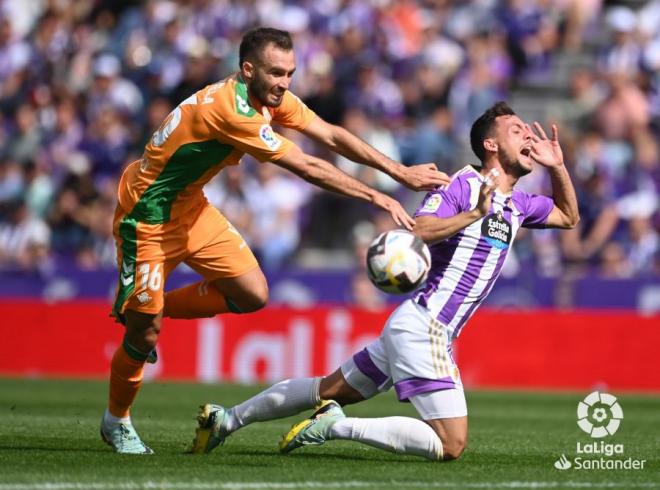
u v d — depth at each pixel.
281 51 21.97
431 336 21.53
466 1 66.69
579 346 47.53
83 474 19.45
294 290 52.62
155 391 43.28
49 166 61.97
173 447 24.34
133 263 23.05
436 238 21.06
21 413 33.62
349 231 57.44
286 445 22.16
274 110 23.27
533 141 22.09
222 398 40.28
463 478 19.64
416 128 60.44
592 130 58.03
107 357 51.22
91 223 59.88
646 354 47.06
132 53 67.56
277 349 48.78
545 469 21.36
